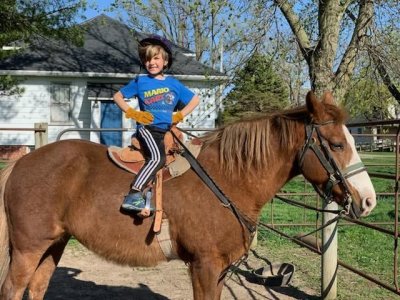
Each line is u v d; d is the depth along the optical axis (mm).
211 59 16234
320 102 3650
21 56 20484
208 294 3643
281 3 10469
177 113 3906
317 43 10961
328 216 5531
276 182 3838
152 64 3916
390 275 6660
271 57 10516
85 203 3789
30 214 3773
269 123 3852
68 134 20344
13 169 3971
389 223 8906
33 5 14148
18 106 20016
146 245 3742
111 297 5660
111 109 20203
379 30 10586
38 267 4199
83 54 21219
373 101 10906
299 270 6926
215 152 3896
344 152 3639
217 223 3635
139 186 3645
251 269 6980
